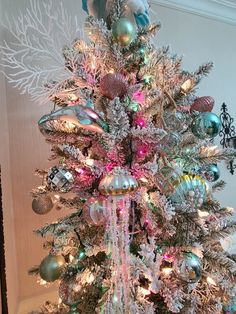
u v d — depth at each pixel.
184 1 1.73
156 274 0.72
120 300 0.68
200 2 1.78
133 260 0.70
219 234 0.81
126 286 0.68
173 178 0.71
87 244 0.78
